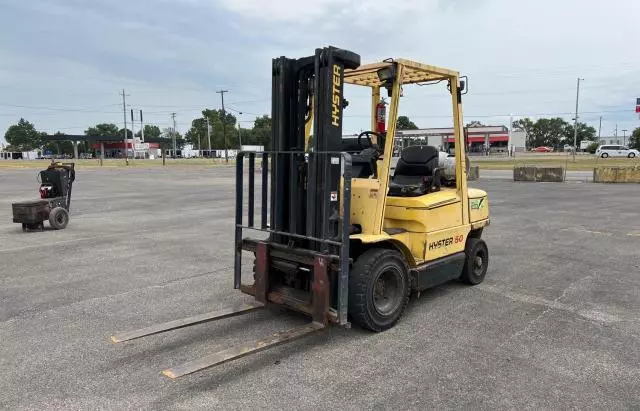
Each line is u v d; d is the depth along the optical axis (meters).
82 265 7.43
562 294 6.00
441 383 3.69
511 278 6.75
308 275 4.77
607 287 6.30
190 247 8.81
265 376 3.80
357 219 4.83
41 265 7.43
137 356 4.17
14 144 135.75
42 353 4.23
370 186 4.74
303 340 4.51
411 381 3.72
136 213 13.64
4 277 6.73
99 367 3.96
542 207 14.88
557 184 23.77
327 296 4.31
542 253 8.37
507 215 13.12
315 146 4.46
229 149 110.56
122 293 5.97
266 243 4.88
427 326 4.89
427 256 5.30
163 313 5.25
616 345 4.43
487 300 5.75
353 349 4.31
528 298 5.83
